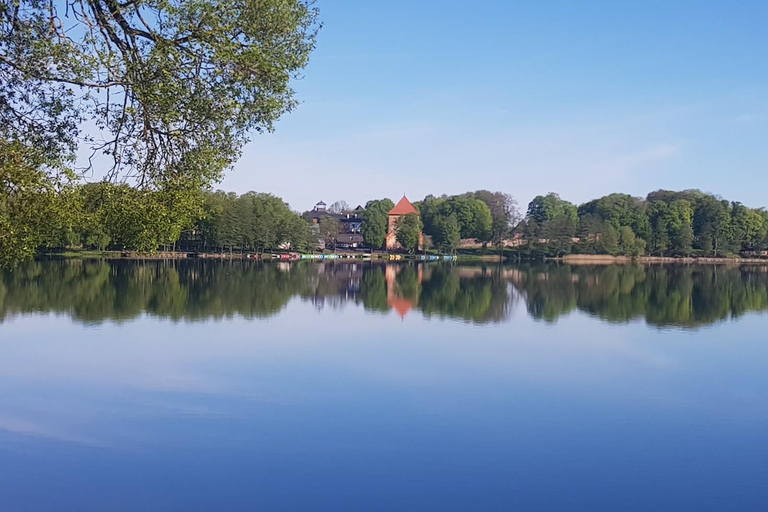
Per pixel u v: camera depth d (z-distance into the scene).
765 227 161.88
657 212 160.00
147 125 14.56
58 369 26.83
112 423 20.39
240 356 29.98
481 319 44.09
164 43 13.53
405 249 174.88
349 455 18.09
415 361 29.58
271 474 16.88
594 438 19.69
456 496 15.84
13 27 13.42
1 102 14.38
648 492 16.14
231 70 14.63
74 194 14.75
